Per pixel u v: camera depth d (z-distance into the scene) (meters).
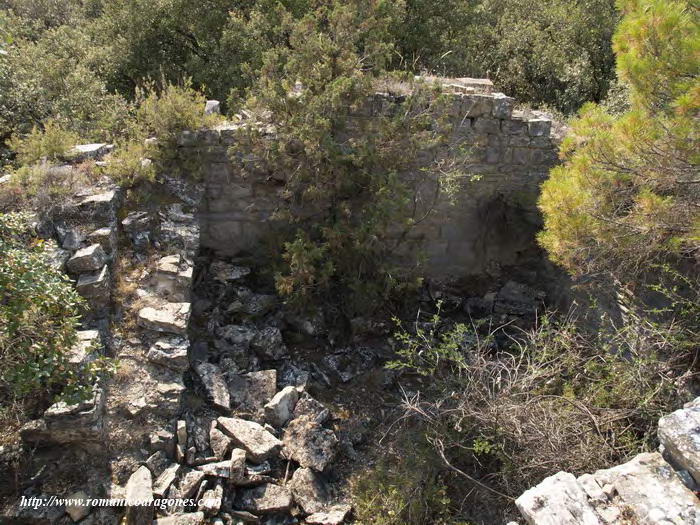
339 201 5.79
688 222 4.09
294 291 5.52
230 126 5.94
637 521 2.42
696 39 3.65
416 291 6.33
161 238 5.16
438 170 5.90
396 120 5.45
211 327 5.28
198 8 11.86
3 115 8.66
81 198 4.95
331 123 5.45
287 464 4.25
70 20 16.83
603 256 4.76
